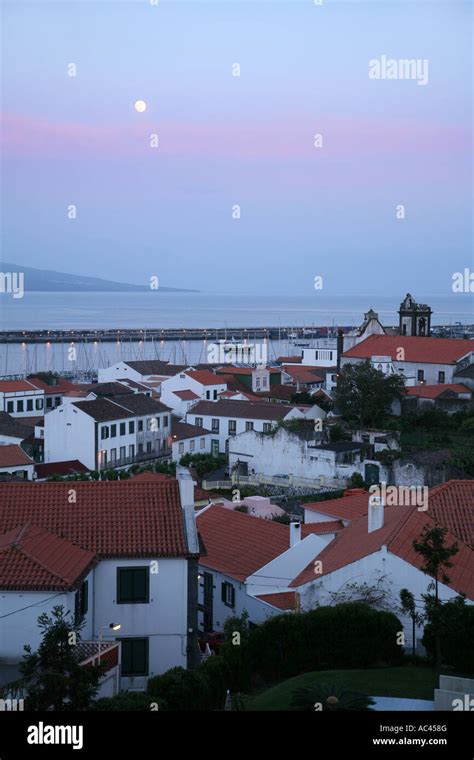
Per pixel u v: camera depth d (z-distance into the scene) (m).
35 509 41.47
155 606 38.59
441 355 127.12
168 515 41.16
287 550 48.31
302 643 37.62
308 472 93.12
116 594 38.44
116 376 164.25
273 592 47.19
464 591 39.75
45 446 103.94
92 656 33.44
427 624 38.62
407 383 125.81
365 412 105.81
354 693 31.81
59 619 31.88
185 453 112.56
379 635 37.78
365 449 93.31
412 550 41.88
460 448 93.50
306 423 102.00
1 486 42.97
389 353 132.00
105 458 102.25
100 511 41.38
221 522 56.00
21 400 129.25
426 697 32.94
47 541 38.03
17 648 34.44
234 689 35.41
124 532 39.97
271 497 84.50
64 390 137.25
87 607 37.56
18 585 34.34
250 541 52.62
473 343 127.62
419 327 146.50
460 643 36.84
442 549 37.03
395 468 85.88
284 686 34.56
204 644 44.75
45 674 29.20
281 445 95.69
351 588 41.69
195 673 32.69
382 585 41.22
